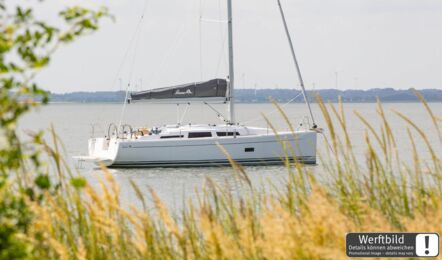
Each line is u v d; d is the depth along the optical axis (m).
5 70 9.05
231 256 12.59
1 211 9.19
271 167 91.75
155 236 14.22
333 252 11.34
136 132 100.00
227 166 95.25
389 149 17.00
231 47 99.94
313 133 92.19
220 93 97.06
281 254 11.77
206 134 96.38
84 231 14.05
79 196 14.03
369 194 16.09
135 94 96.75
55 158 13.90
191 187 76.88
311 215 12.79
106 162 95.50
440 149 128.38
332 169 17.11
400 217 14.76
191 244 13.84
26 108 8.98
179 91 96.38
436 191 16.81
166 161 95.62
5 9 9.23
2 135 8.87
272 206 13.27
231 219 14.19
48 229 12.32
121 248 13.82
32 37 9.23
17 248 9.05
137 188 14.03
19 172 10.39
